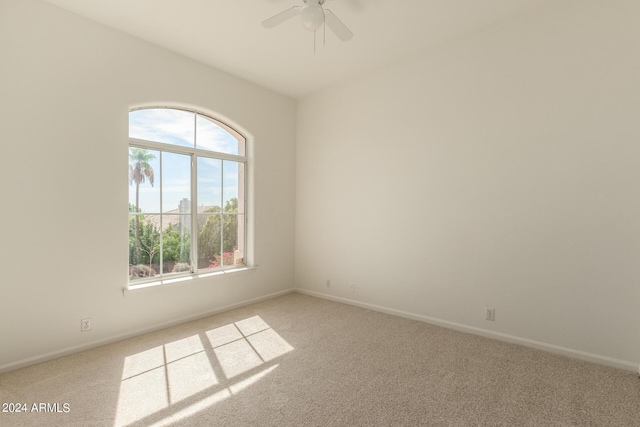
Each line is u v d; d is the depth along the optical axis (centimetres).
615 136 223
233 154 379
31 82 226
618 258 223
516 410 176
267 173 405
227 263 374
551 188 249
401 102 335
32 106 227
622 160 221
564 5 241
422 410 176
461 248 296
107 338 264
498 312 275
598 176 230
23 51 223
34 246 228
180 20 258
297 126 442
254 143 387
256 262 392
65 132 242
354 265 378
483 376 212
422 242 321
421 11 251
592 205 232
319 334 287
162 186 315
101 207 260
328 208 405
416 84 323
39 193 230
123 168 273
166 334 286
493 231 277
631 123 218
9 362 219
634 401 184
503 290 272
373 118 358
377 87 354
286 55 320
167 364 229
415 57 323
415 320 325
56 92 237
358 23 267
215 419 168
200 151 344
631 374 214
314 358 239
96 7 240
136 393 191
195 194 341
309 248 428
